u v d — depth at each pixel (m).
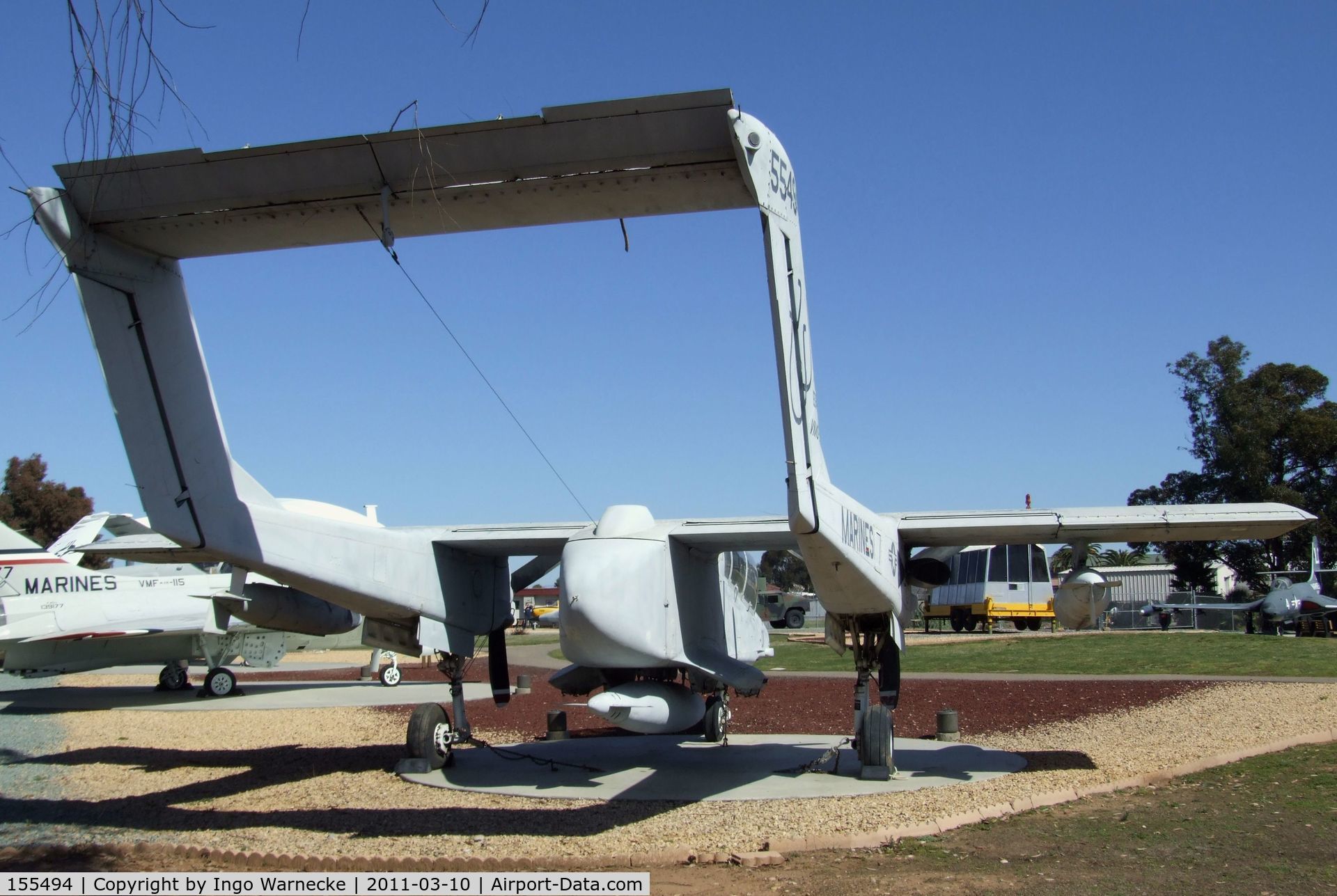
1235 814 7.62
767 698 18.36
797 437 6.84
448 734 10.96
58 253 6.34
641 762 11.24
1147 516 9.62
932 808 8.23
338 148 6.03
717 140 6.07
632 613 9.15
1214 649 23.53
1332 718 12.58
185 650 21.73
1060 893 5.70
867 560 8.38
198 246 7.02
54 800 9.58
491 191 6.47
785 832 7.42
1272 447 44.06
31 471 49.97
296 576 8.22
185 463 7.06
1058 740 12.52
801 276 7.04
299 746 13.48
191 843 7.55
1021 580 36.94
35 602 20.02
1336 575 37.91
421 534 10.19
